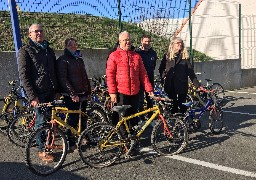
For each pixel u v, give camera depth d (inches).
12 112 224.1
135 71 188.5
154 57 240.4
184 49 230.7
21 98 231.5
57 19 436.1
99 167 172.4
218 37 580.7
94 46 401.7
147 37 234.2
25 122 204.5
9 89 287.6
